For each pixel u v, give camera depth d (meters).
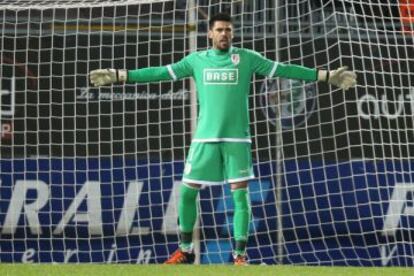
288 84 35.28
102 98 35.69
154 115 35.56
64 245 35.19
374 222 34.88
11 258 35.03
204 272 24.25
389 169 35.09
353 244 35.00
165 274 23.73
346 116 35.09
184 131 35.38
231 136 28.56
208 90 28.67
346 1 35.53
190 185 28.83
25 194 35.19
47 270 24.38
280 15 35.41
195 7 35.59
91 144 35.50
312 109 35.25
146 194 35.34
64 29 35.88
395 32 35.25
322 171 35.09
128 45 35.97
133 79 29.02
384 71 35.50
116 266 25.70
